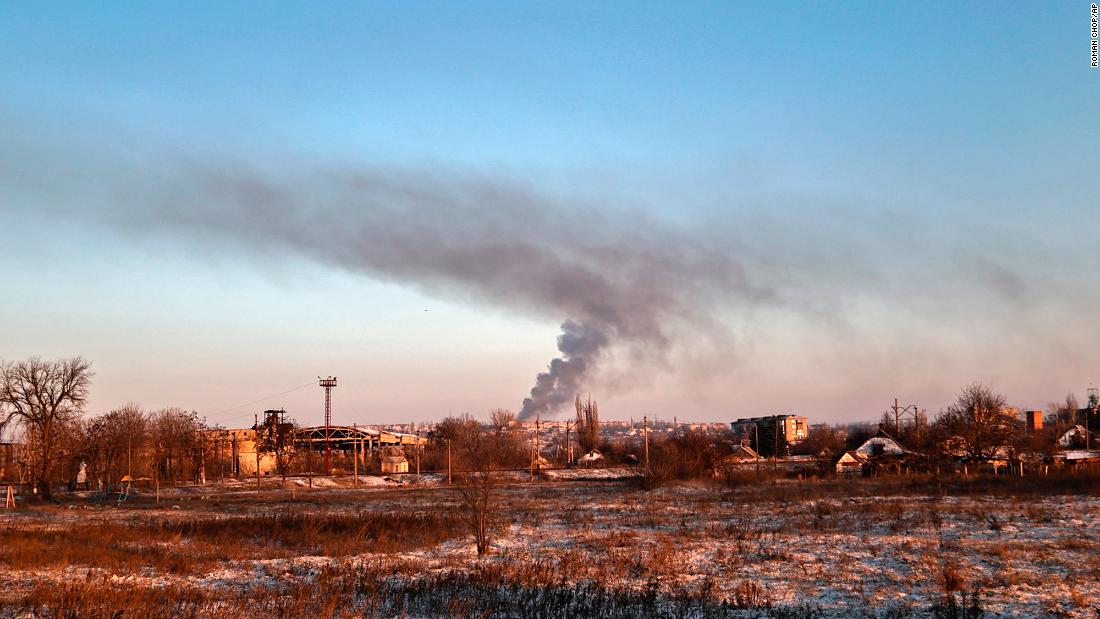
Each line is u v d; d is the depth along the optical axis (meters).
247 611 19.86
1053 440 100.44
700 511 48.00
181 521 45.69
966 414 81.75
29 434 78.56
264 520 42.50
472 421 132.38
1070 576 22.67
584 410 141.50
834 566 25.81
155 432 96.44
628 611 19.58
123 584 23.48
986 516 38.09
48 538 36.06
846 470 89.50
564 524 41.75
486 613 19.56
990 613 18.67
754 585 22.52
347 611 19.98
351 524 39.94
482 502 35.00
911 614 19.08
